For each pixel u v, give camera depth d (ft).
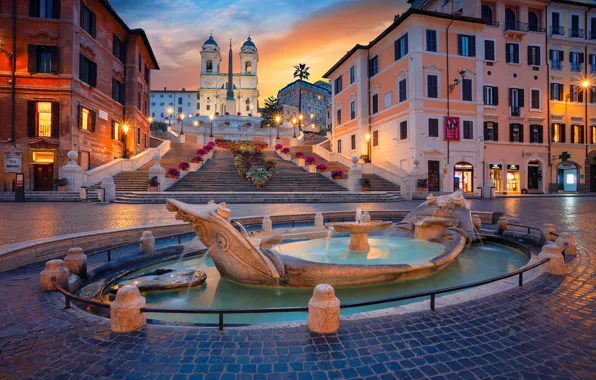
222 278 19.80
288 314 15.31
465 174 102.99
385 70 112.16
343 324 12.14
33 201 67.87
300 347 10.53
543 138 113.91
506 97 109.50
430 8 129.80
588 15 120.78
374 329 11.73
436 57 99.91
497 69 108.47
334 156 117.91
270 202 69.10
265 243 20.61
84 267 19.62
